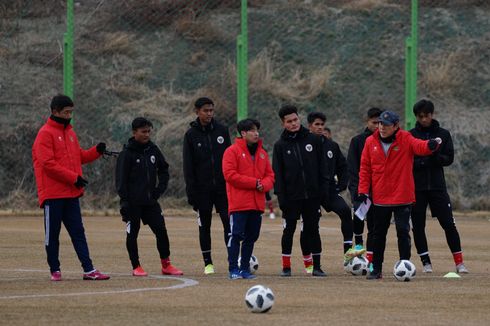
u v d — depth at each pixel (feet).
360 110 226.99
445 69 236.84
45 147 84.74
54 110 85.97
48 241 85.25
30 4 235.61
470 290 77.20
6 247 120.26
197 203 95.04
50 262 85.61
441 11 250.37
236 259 88.53
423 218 95.91
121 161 92.68
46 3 236.43
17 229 149.18
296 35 241.35
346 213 101.96
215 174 95.20
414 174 95.91
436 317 61.62
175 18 237.86
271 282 84.38
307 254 95.96
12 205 191.83
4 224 160.04
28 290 76.54
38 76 220.84
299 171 93.09
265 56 235.40
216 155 95.50
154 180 93.76
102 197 192.75
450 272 95.45
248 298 63.31
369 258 98.68
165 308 65.26
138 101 219.41
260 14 242.99
